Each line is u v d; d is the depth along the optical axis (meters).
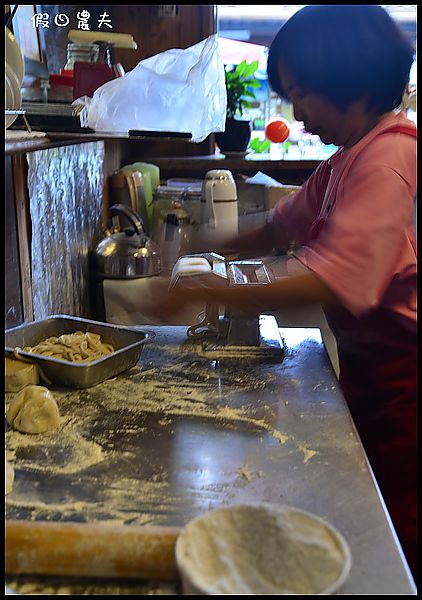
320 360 1.37
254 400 1.17
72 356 1.26
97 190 2.54
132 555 0.69
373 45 1.26
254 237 1.95
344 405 1.15
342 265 1.16
